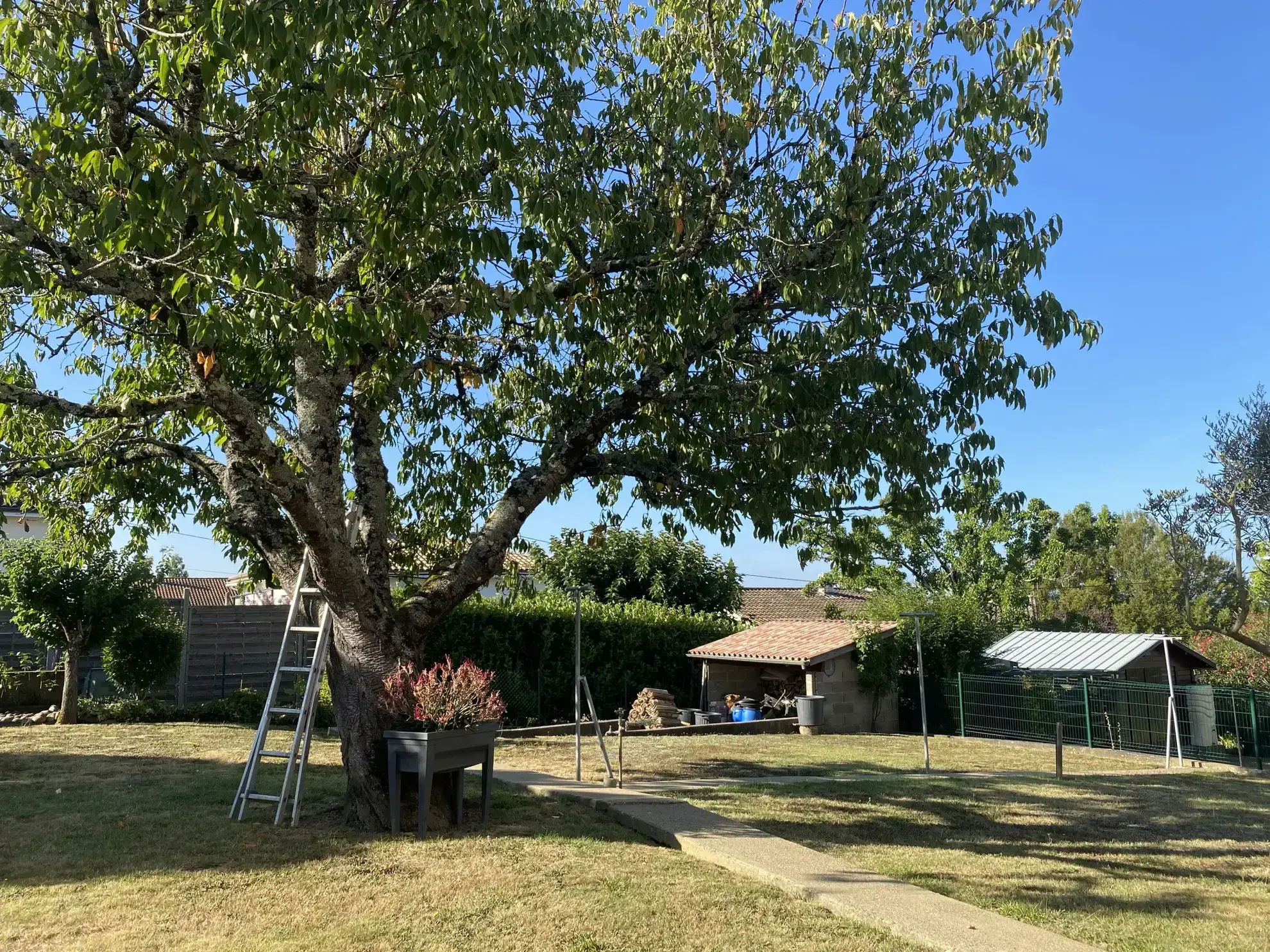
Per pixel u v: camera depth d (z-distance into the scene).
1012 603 32.88
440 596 8.57
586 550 29.28
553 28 7.71
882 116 8.73
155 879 6.15
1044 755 17.33
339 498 8.29
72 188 6.61
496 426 10.68
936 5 8.86
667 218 9.08
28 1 6.28
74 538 11.26
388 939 5.12
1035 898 6.71
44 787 9.38
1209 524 25.70
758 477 8.76
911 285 8.83
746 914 5.70
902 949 5.18
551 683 20.00
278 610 18.69
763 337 9.46
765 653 21.19
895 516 9.68
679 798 10.25
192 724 15.20
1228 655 25.31
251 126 6.82
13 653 16.52
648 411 9.59
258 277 6.30
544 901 5.80
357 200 7.93
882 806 10.41
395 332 6.80
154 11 6.51
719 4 8.95
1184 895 7.01
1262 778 14.97
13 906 5.61
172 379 10.02
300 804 8.12
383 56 6.38
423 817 7.40
